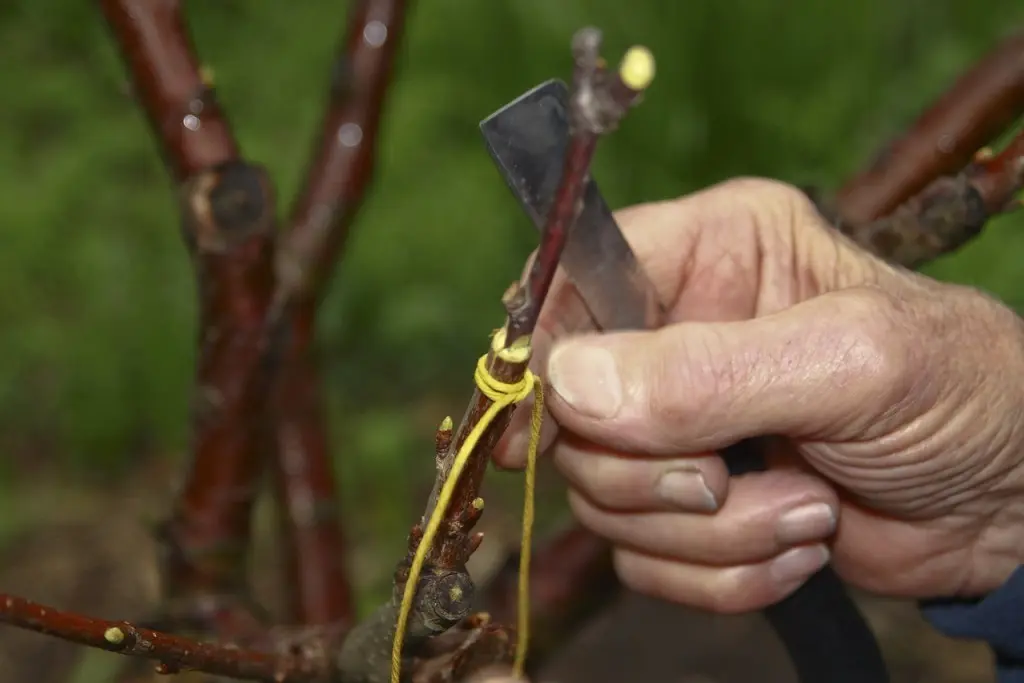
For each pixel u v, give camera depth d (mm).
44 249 896
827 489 399
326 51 1058
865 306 365
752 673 632
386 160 905
